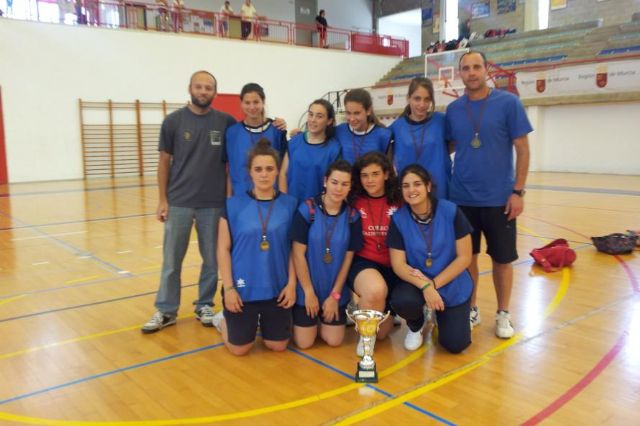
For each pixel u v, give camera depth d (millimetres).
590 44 15297
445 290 3035
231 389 2695
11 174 13648
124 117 15109
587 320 3611
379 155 3121
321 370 2920
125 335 3494
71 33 14078
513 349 3156
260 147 3100
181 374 2887
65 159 14359
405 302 3021
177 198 3604
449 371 2869
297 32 21594
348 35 20312
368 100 3389
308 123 3402
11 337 3459
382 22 24750
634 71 12828
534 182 12406
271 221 3098
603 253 5621
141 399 2596
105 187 12672
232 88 17141
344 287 3283
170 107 15898
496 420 2342
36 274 5086
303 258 3129
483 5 20250
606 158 13992
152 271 5176
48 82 13891
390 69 21031
